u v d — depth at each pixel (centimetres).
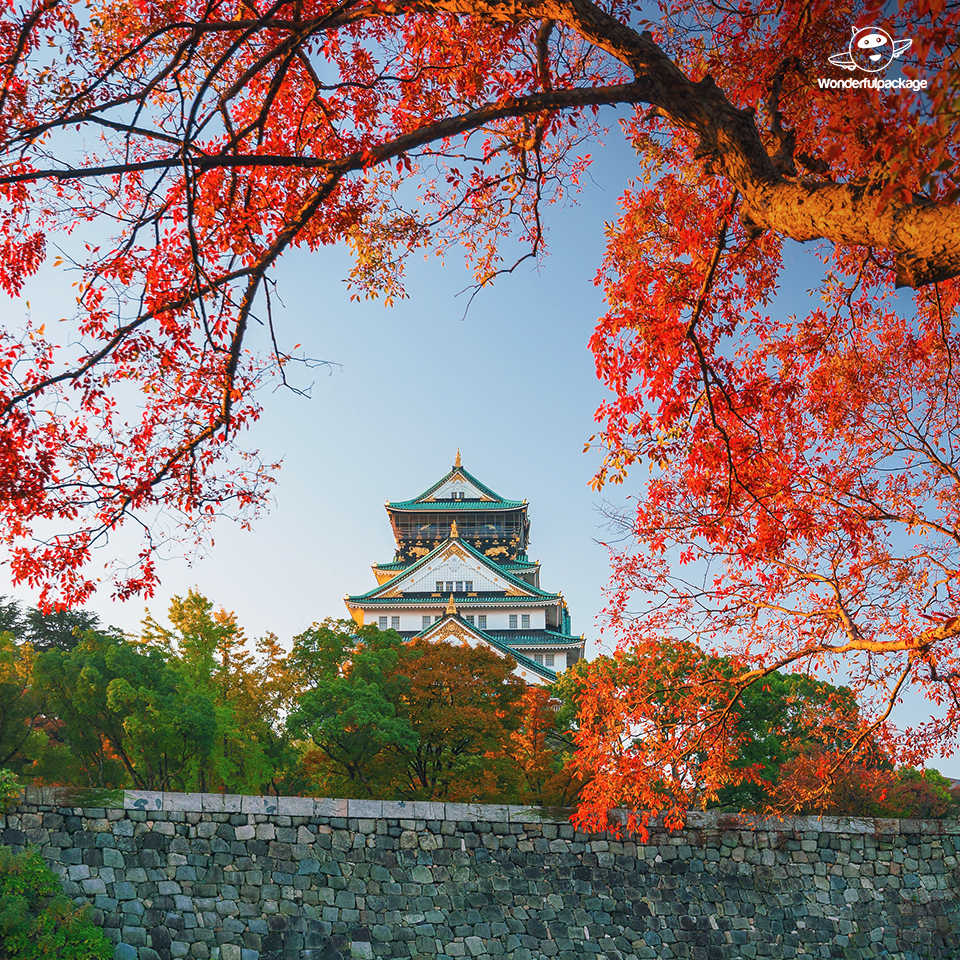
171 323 743
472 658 3161
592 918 1928
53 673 2559
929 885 2136
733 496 1141
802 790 1678
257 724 3078
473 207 954
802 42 733
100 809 1711
